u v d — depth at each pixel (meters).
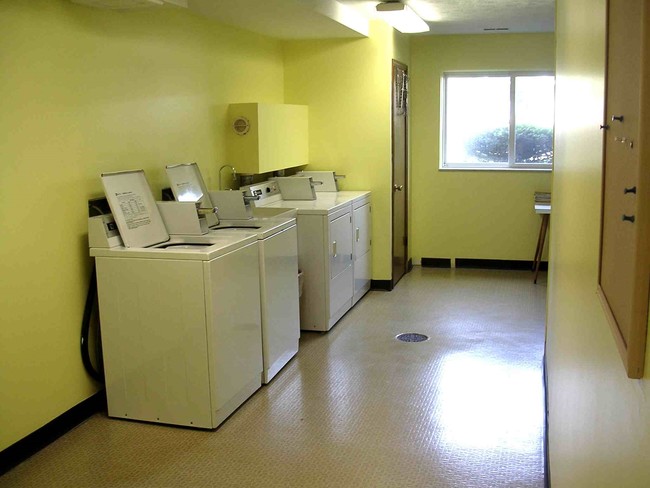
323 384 4.07
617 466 0.99
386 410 3.67
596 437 1.24
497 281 6.80
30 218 3.16
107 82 3.69
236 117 5.11
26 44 3.10
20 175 3.09
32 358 3.21
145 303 3.43
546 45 6.98
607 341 1.17
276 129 5.48
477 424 3.47
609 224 1.17
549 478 2.64
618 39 1.10
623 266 0.98
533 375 4.16
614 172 1.12
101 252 3.45
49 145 3.27
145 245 3.67
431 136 7.34
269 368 4.09
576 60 2.20
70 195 3.43
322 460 3.12
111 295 3.47
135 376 3.52
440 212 7.46
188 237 3.85
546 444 3.03
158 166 4.20
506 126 7.32
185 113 4.50
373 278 6.49
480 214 7.38
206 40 4.77
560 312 2.64
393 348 4.73
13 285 3.07
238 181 5.32
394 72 6.28
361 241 6.02
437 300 6.06
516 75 7.18
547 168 7.22
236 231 4.10
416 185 7.46
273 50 6.04
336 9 5.03
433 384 4.04
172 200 4.23
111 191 3.57
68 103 3.39
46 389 3.31
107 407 3.64
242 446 3.28
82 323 3.55
